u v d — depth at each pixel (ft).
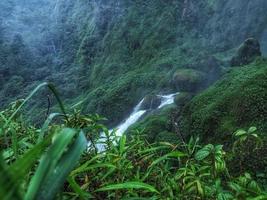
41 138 3.97
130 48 148.87
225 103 30.12
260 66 34.04
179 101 63.93
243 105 27.96
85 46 171.73
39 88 3.94
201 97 34.42
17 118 8.72
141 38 144.36
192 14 130.00
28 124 8.64
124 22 157.89
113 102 98.89
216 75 69.77
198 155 7.14
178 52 118.21
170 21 138.41
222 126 28.22
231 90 31.30
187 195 6.23
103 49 162.81
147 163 7.33
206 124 30.12
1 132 5.66
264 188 12.69
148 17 151.02
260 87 28.50
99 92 110.11
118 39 154.92
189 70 72.84
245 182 6.75
